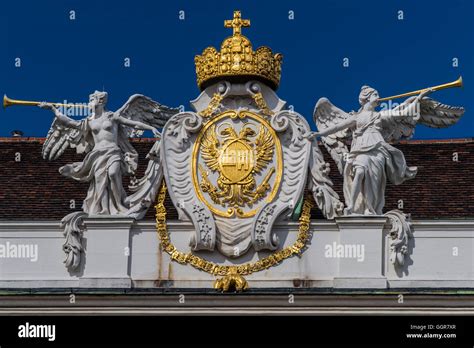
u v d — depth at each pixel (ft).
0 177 262.06
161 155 230.07
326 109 233.55
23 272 229.66
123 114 234.79
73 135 234.58
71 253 228.22
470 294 219.20
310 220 227.61
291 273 226.38
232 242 226.38
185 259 226.99
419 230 227.81
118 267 227.20
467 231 227.61
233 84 231.50
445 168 262.06
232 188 228.02
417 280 226.38
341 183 260.62
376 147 227.81
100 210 230.27
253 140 230.07
